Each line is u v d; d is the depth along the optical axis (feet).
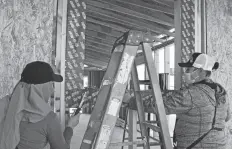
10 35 7.70
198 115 5.32
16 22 7.77
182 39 10.65
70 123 5.16
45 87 4.22
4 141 3.93
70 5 8.51
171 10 16.87
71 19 8.50
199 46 10.93
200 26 11.03
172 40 21.34
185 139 5.50
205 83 5.60
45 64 4.28
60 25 8.30
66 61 8.38
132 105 6.15
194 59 5.73
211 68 5.71
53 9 8.26
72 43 8.48
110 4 16.85
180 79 10.53
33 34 7.96
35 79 4.08
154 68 5.09
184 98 5.21
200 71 5.71
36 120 4.04
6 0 7.67
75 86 8.45
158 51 24.57
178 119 5.75
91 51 34.68
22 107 4.01
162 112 5.04
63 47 8.30
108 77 5.07
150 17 17.69
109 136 4.55
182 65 5.91
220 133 5.43
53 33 8.25
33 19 7.98
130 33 4.77
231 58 11.44
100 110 5.01
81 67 8.55
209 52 10.95
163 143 5.01
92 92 8.59
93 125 4.93
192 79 5.79
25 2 7.89
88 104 8.54
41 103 4.10
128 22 19.57
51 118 4.16
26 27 7.89
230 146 11.08
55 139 4.12
